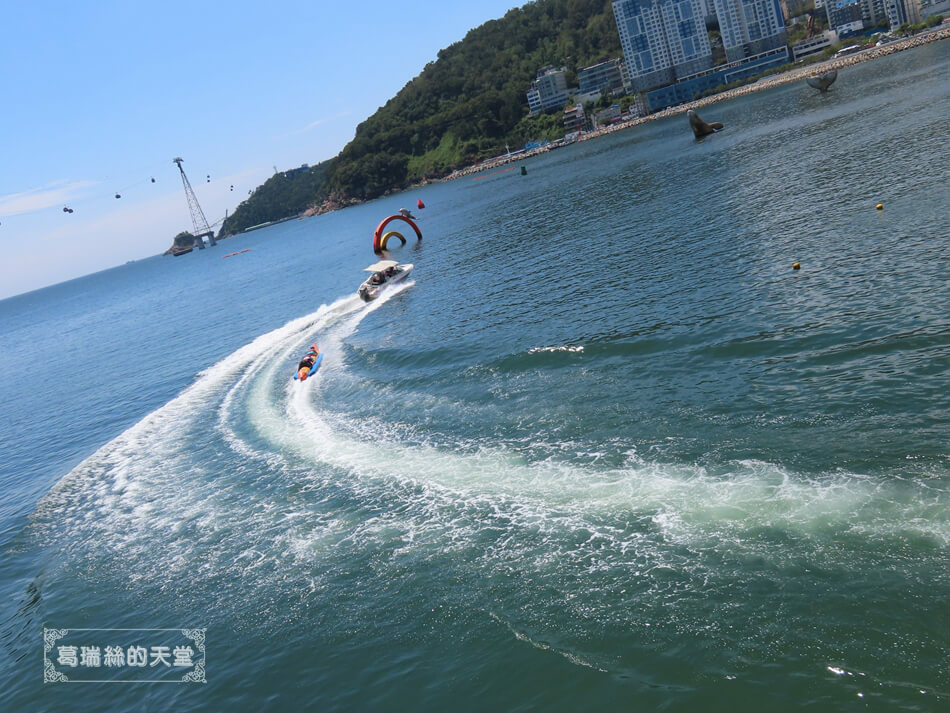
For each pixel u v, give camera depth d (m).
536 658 11.32
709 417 17.69
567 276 39.53
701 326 24.61
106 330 83.62
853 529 12.20
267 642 13.43
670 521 13.66
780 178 49.91
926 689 9.20
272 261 125.44
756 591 11.42
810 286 25.61
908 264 24.73
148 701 12.84
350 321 42.88
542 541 14.08
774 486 13.96
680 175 69.12
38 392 51.00
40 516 23.16
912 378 16.86
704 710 9.73
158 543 18.67
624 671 10.65
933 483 12.84
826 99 106.56
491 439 19.58
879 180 39.06
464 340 31.11
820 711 9.30
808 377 18.50
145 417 32.84
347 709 11.40
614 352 24.08
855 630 10.30
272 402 28.92
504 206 93.25
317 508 18.08
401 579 14.10
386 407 24.50
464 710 10.78
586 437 18.25
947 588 10.56
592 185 85.31
